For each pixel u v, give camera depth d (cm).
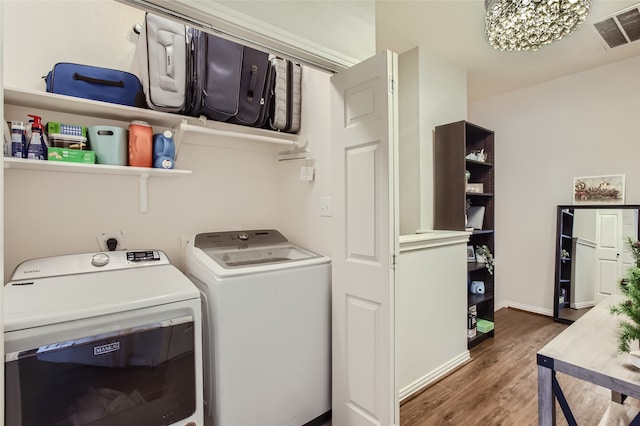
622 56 305
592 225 333
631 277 117
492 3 194
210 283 159
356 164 167
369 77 159
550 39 212
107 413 119
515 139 392
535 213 377
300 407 179
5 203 159
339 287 179
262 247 212
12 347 102
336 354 181
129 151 174
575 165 346
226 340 153
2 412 91
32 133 147
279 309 171
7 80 160
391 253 152
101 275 153
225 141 227
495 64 320
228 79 191
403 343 214
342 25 172
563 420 186
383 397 154
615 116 319
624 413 127
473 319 290
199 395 141
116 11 190
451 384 231
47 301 118
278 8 145
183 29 175
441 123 307
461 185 278
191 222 215
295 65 225
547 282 369
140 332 125
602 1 220
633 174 310
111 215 187
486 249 315
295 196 234
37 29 168
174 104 176
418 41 277
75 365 113
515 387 225
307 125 222
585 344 130
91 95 163
